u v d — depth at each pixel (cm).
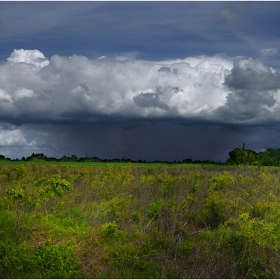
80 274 748
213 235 895
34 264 766
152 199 1229
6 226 940
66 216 1117
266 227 849
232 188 1370
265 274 756
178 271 761
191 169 2234
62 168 2247
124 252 820
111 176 1612
